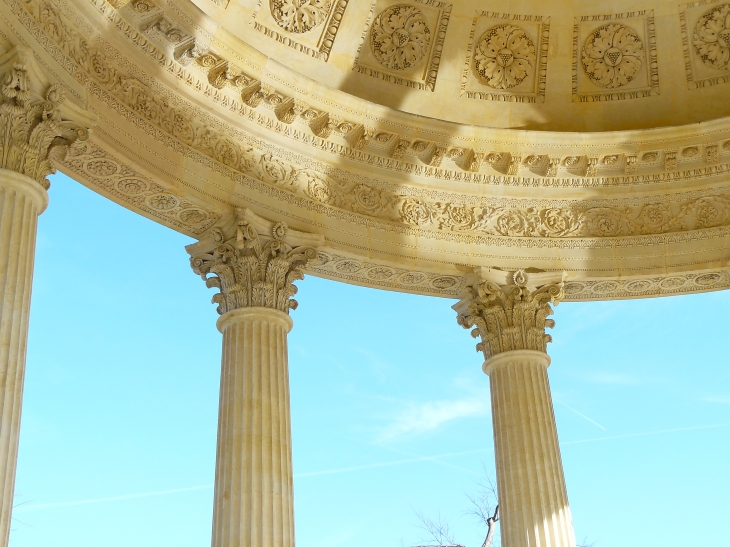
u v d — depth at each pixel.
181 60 34.59
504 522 37.50
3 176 27.08
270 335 34.91
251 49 35.69
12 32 28.64
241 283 35.44
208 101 35.91
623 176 43.03
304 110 38.00
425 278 41.12
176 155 34.81
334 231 38.81
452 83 44.12
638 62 45.31
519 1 44.31
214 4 38.28
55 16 30.61
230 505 31.89
